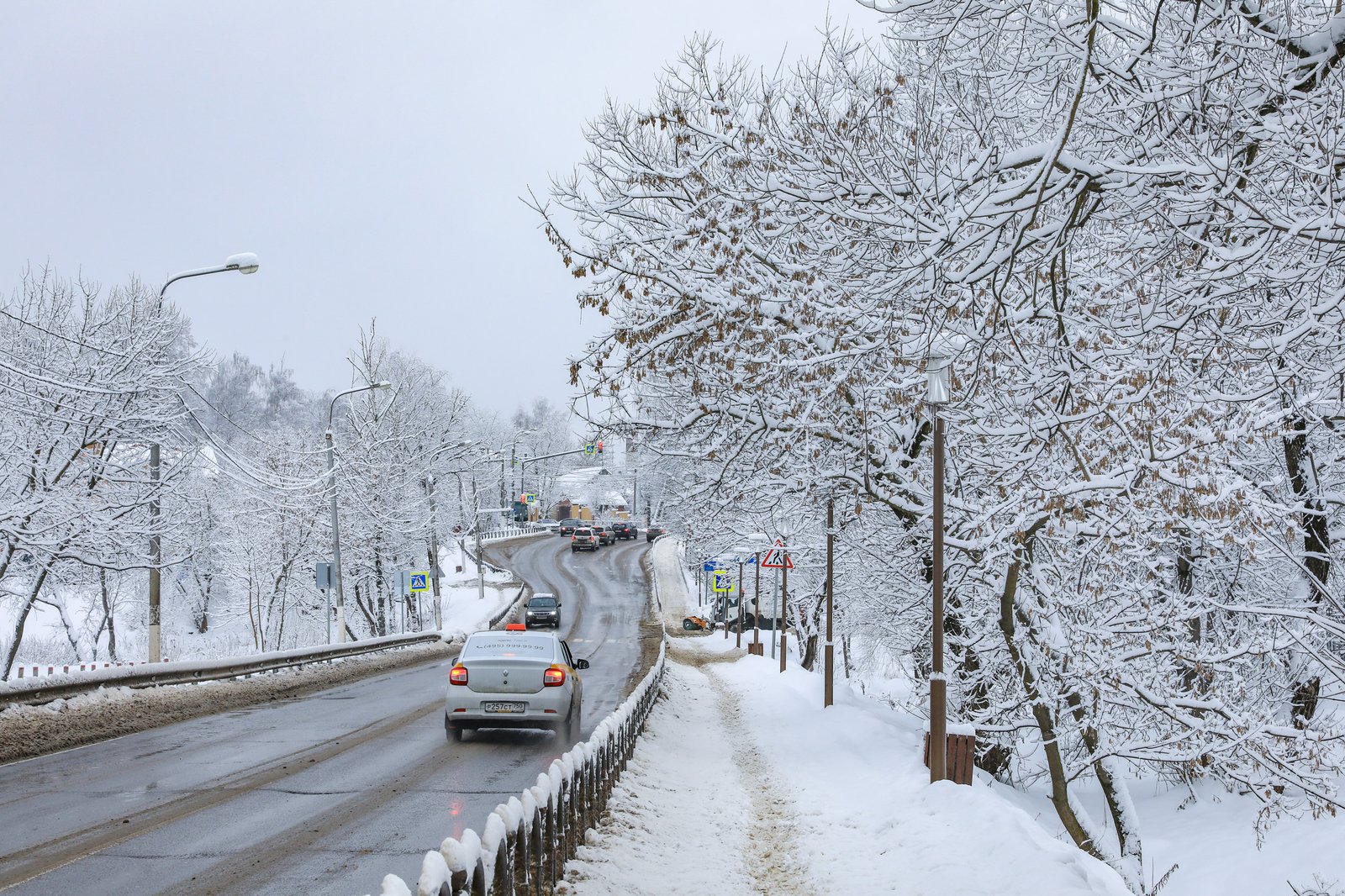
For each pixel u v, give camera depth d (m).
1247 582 15.93
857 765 15.78
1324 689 14.92
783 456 16.36
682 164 14.58
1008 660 15.46
